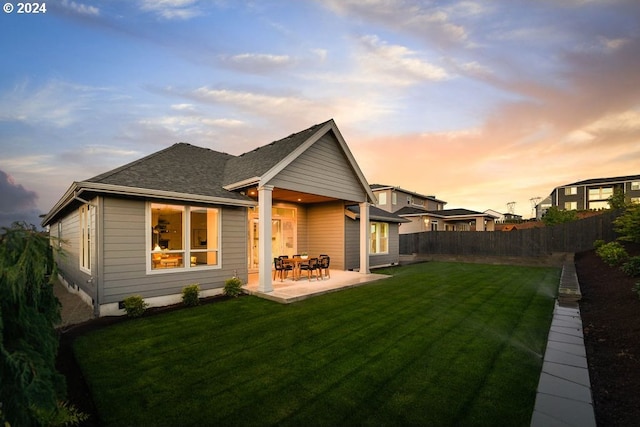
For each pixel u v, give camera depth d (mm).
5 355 1919
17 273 2049
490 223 30797
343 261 12648
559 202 41719
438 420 2723
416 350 4391
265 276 8125
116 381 3516
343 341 4789
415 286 9656
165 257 7590
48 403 2023
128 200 6789
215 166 10664
